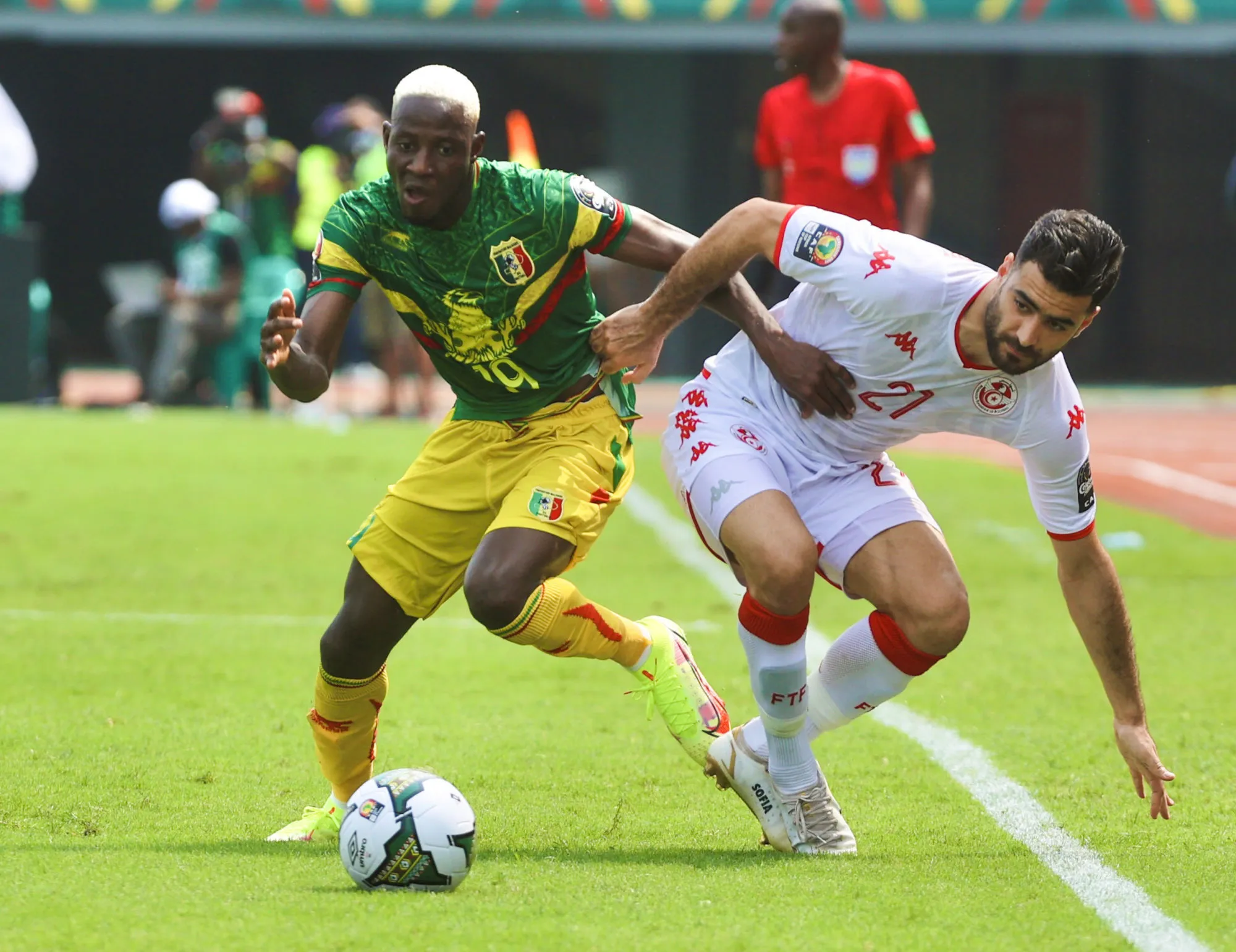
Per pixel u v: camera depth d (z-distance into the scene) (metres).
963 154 85.75
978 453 53.69
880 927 12.43
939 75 85.31
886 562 15.55
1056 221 13.80
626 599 29.56
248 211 58.56
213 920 12.24
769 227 15.19
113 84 87.25
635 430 56.91
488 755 19.02
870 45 73.25
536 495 15.52
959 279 14.61
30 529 35.47
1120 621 15.47
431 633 27.22
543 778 18.02
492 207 15.27
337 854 14.66
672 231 16.11
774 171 32.25
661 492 43.56
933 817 16.52
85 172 87.88
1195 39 73.12
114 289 61.53
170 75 87.44
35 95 86.88
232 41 73.69
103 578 30.67
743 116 80.94
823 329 15.49
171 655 24.45
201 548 33.84
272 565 32.25
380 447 48.97
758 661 14.95
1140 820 16.36
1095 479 46.56
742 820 16.44
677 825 16.14
